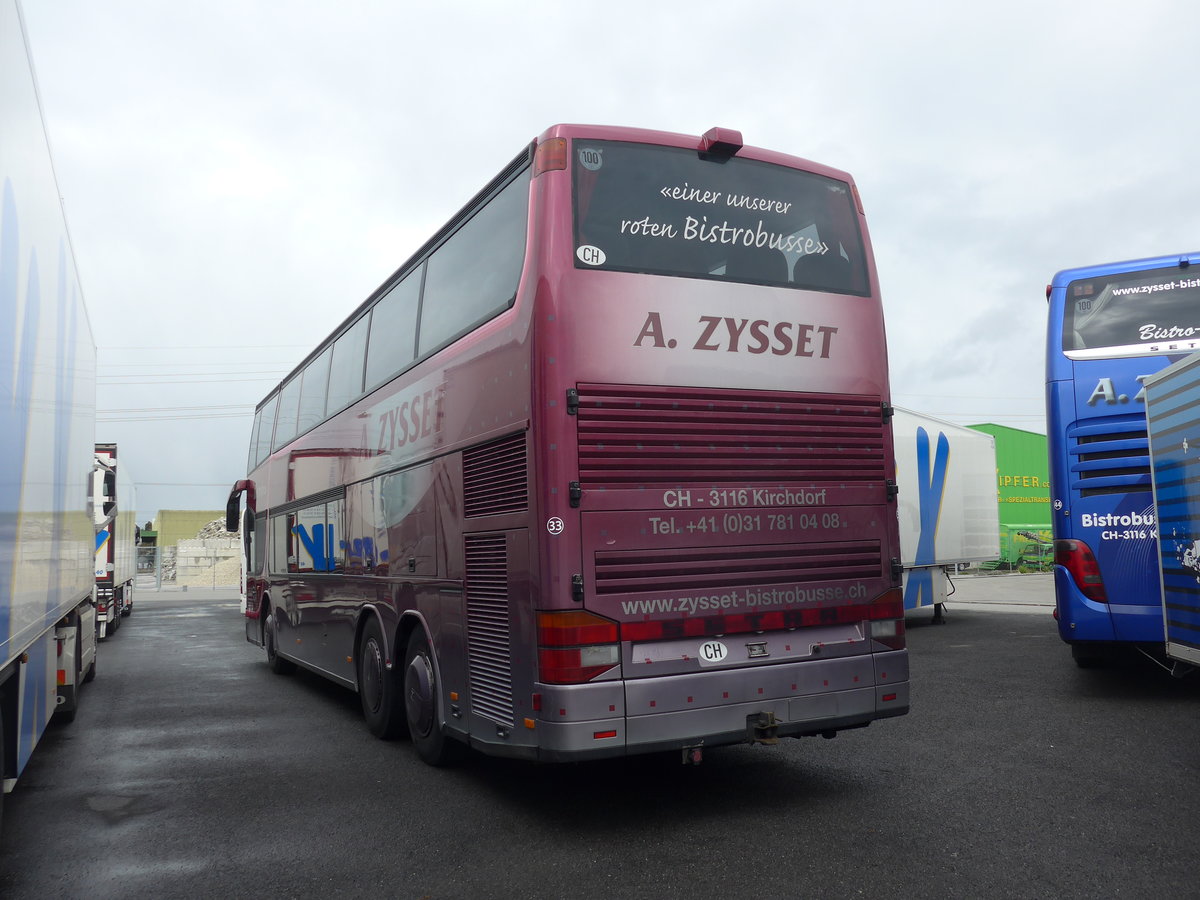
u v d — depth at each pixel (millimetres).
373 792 6168
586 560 4980
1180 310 8445
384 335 8148
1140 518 8211
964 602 21750
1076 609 8367
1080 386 8562
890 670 5766
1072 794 5469
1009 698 8734
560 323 5086
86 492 8469
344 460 9164
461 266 6445
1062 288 8844
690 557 5227
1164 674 9922
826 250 5973
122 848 5094
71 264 6547
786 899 4020
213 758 7352
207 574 52438
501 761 7035
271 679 12344
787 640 5488
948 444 17453
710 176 5680
